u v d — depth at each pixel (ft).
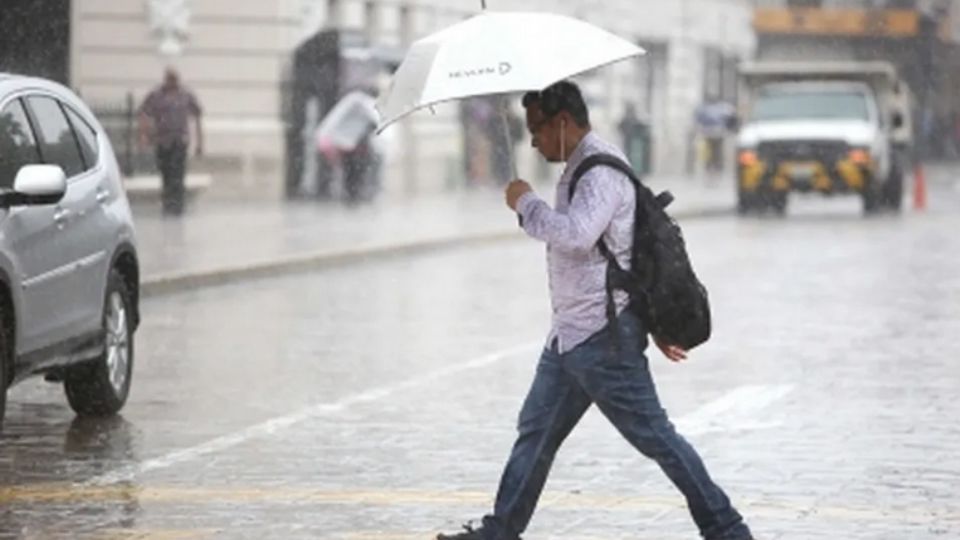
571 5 343.26
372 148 255.29
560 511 64.44
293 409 87.81
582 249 53.42
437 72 53.72
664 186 343.46
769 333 118.52
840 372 100.27
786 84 271.69
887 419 84.58
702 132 394.93
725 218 259.19
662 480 70.03
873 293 145.28
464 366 103.24
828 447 77.36
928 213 273.33
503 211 247.29
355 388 94.89
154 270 151.02
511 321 126.41
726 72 449.06
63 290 79.10
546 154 54.85
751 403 89.04
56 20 229.66
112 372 85.40
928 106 526.57
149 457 75.36
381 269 170.40
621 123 358.43
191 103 221.25
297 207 245.65
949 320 126.21
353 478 70.79
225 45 255.50
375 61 258.16
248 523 62.75
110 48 254.68
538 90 53.16
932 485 69.46
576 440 78.38
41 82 83.20
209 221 212.84
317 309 134.62
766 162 260.42
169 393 92.94
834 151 259.60
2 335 73.26
